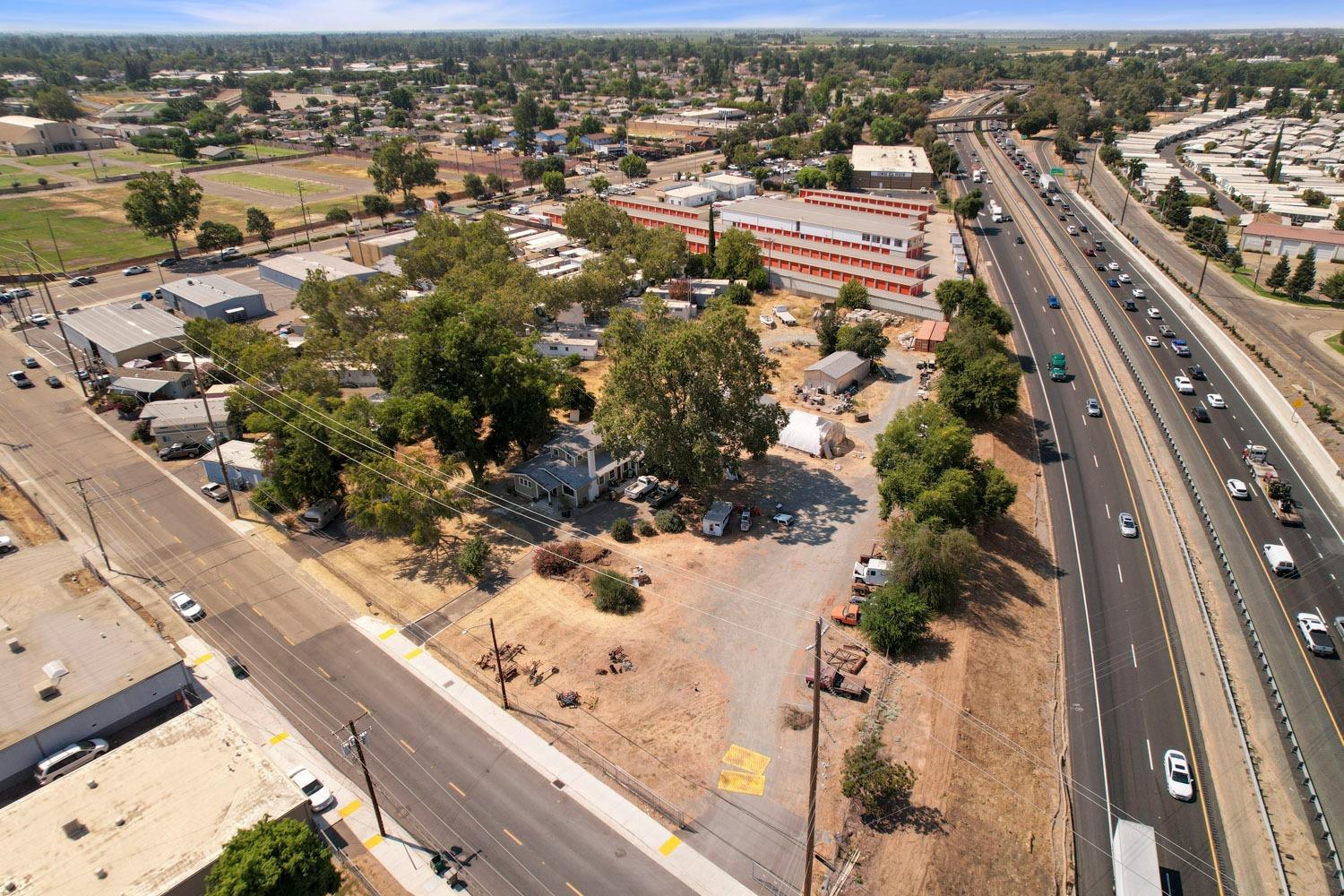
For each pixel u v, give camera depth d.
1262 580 73.12
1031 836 49.34
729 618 66.00
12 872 41.94
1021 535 78.62
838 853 46.91
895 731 55.31
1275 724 58.53
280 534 78.00
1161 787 53.44
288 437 77.75
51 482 86.31
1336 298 136.38
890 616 61.41
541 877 45.62
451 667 61.00
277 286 151.50
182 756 49.41
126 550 75.00
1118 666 63.47
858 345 112.44
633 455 87.25
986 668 61.59
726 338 78.75
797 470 89.38
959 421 79.88
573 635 64.12
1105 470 90.38
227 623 65.56
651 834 48.16
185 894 41.56
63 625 60.47
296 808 46.25
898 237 154.25
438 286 128.50
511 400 82.06
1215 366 117.06
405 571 72.56
